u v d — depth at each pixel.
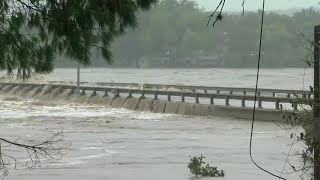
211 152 57.56
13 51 17.27
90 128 85.25
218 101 129.12
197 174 41.66
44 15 16.91
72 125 89.88
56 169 44.25
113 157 53.38
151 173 43.28
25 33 17.27
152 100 118.06
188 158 52.88
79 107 126.25
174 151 58.53
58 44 17.36
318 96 16.61
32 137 70.00
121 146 62.81
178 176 41.69
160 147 62.06
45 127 85.94
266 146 61.59
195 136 74.75
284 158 49.88
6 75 17.92
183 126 88.62
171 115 106.81
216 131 81.19
